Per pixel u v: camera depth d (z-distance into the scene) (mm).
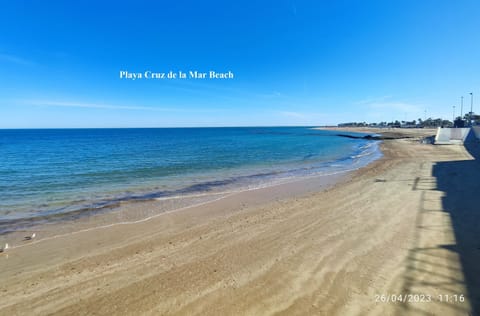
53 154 26281
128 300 3344
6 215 7504
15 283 3869
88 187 11391
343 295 3287
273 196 9297
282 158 22625
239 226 6105
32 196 9812
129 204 8602
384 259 4164
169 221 6766
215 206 8180
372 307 3045
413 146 28906
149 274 3998
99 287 3676
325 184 11078
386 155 22109
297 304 3156
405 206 6977
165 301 3297
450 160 16234
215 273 3953
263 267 4082
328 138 62594
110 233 5984
